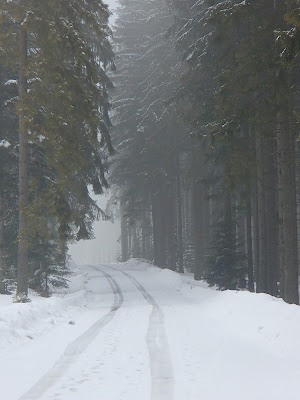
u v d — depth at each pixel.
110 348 20.30
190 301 42.94
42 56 37.09
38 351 19.73
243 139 46.53
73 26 39.56
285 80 33.91
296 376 15.41
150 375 15.59
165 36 58.25
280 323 22.19
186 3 57.66
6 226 51.22
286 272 34.22
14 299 36.59
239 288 56.34
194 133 49.88
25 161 39.94
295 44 25.64
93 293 54.81
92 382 14.71
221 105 37.09
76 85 38.72
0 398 12.98
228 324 27.22
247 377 15.43
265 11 35.88
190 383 14.62
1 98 45.66
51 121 37.09
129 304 41.81
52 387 14.14
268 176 51.09
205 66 46.78
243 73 35.34
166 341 22.03
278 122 35.41
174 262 90.00
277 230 54.78
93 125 39.50
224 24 36.75
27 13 36.03
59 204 39.31
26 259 39.56
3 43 36.62
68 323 28.64
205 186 58.53
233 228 58.72
